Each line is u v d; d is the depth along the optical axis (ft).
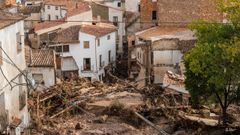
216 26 133.69
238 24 132.36
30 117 138.51
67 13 291.38
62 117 148.36
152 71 228.43
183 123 141.18
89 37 275.39
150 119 145.38
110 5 349.61
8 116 114.32
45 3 338.54
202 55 129.70
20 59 126.72
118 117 146.92
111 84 195.52
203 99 139.23
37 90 174.29
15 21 119.75
